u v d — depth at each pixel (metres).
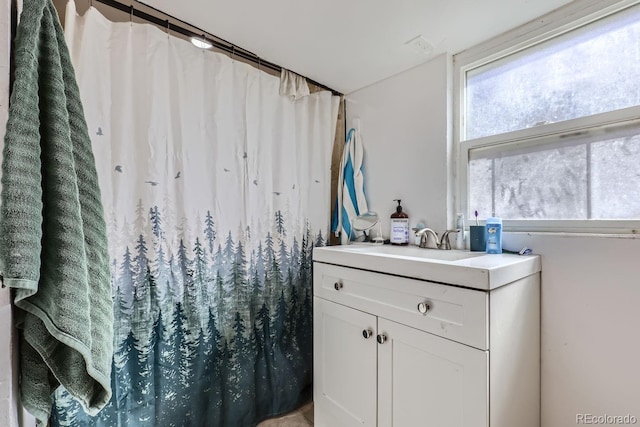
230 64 1.36
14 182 0.49
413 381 0.97
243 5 1.07
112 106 1.07
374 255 1.10
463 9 1.10
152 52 1.15
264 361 1.48
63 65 0.64
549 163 1.15
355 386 1.17
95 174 0.67
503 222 1.25
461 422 0.85
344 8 1.09
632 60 0.98
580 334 1.03
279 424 1.43
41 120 0.57
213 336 1.30
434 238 1.41
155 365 1.15
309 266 1.69
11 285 0.47
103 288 0.64
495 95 1.32
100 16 1.04
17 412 0.56
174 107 1.21
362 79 1.67
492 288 0.81
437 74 1.44
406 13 1.12
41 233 0.52
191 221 1.24
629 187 0.97
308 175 1.70
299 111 1.65
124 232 1.09
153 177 1.14
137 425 1.09
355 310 1.18
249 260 1.42
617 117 0.98
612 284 0.97
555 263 1.08
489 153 1.33
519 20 1.18
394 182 1.63
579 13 1.07
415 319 0.96
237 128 1.39
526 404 1.01
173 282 1.19
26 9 0.56
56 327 0.52
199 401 1.25
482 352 0.81
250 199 1.43
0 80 0.52
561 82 1.13
